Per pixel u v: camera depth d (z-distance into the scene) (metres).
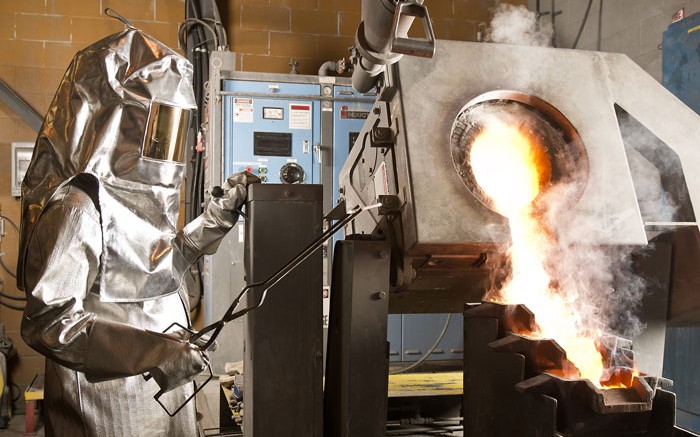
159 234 1.54
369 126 1.69
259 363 1.40
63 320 1.26
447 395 2.04
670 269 1.62
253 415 1.40
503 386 1.22
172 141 1.55
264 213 1.42
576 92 1.58
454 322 3.98
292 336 1.42
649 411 1.15
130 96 1.44
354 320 1.39
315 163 3.90
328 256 3.71
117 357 1.26
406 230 1.42
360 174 1.83
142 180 1.50
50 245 1.29
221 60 3.79
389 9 1.23
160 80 1.49
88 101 1.44
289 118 3.87
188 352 1.29
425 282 1.54
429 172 1.41
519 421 1.18
